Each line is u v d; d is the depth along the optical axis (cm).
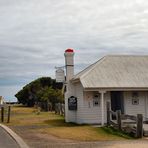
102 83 2697
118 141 1839
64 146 1641
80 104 2811
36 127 2525
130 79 2792
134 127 2148
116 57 3038
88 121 2742
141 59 3070
